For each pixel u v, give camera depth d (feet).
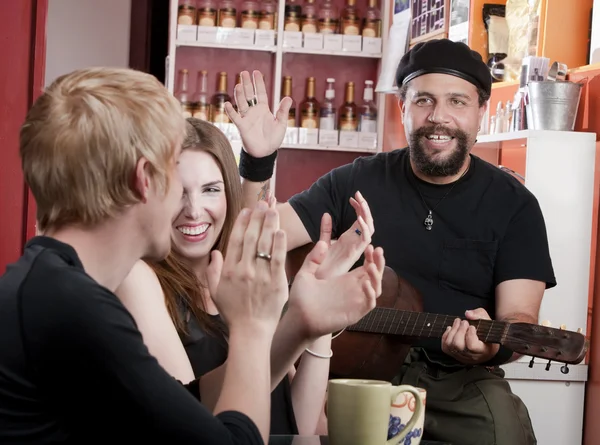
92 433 3.41
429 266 8.52
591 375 10.05
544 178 10.06
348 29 17.08
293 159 17.57
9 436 3.31
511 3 12.25
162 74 21.12
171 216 3.81
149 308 5.39
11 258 9.49
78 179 3.56
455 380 8.02
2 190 9.48
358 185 8.90
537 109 10.19
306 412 5.92
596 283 10.23
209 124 6.26
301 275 4.38
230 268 3.85
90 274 3.68
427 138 8.47
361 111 17.11
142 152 3.60
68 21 20.17
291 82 16.87
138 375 3.33
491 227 8.49
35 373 3.28
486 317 7.57
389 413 4.12
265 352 3.82
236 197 6.28
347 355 7.98
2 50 9.45
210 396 4.47
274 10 16.87
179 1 16.76
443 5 13.50
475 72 8.54
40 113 3.62
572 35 11.07
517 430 7.79
